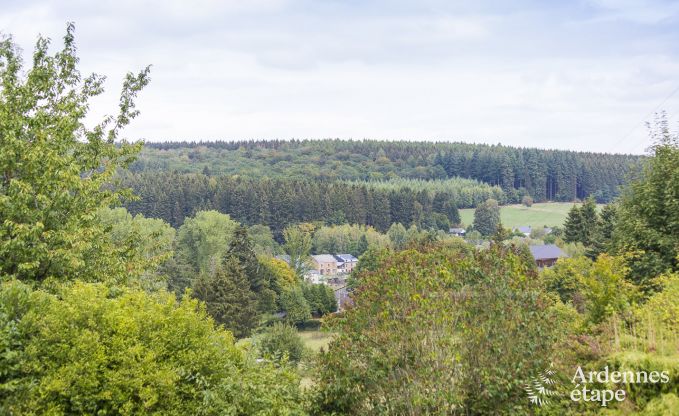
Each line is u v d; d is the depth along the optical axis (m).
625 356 6.43
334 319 8.04
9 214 8.41
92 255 9.76
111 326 6.23
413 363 7.09
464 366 6.98
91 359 5.85
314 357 8.46
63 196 8.84
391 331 7.10
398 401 7.04
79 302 6.28
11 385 5.39
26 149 8.78
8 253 8.45
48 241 8.92
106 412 5.76
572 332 8.12
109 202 10.25
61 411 5.62
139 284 10.38
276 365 8.04
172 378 6.18
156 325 6.69
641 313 8.27
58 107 9.88
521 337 6.95
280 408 6.79
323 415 7.68
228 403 6.59
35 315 6.08
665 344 6.70
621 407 6.06
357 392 7.57
